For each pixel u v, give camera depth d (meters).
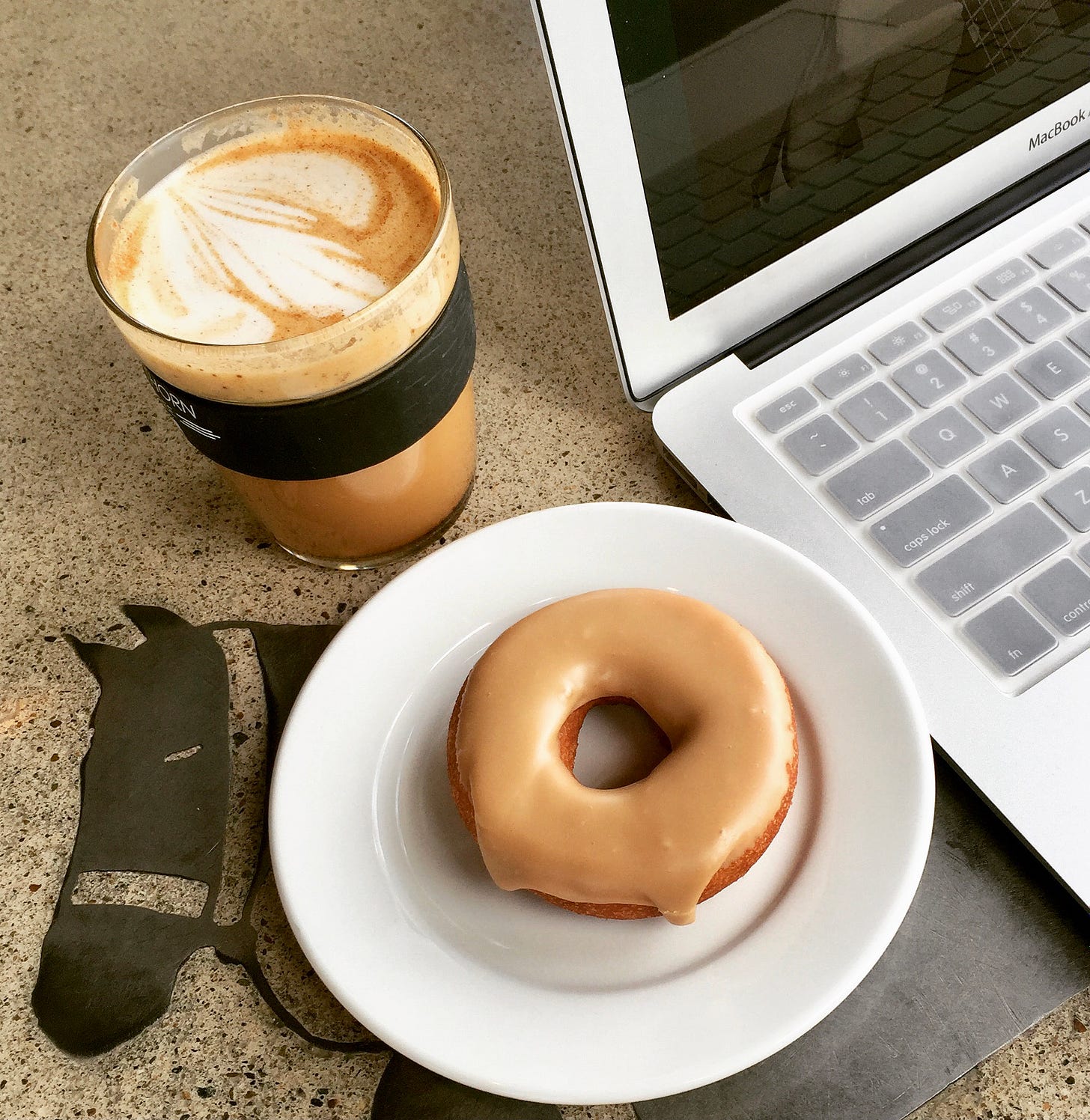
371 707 0.39
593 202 0.40
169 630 0.43
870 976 0.36
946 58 0.42
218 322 0.38
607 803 0.35
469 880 0.37
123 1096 0.36
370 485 0.40
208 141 0.41
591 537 0.41
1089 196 0.46
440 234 0.37
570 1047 0.34
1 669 0.42
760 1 0.38
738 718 0.36
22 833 0.40
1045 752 0.37
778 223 0.43
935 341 0.44
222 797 0.40
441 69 0.55
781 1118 0.35
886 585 0.40
